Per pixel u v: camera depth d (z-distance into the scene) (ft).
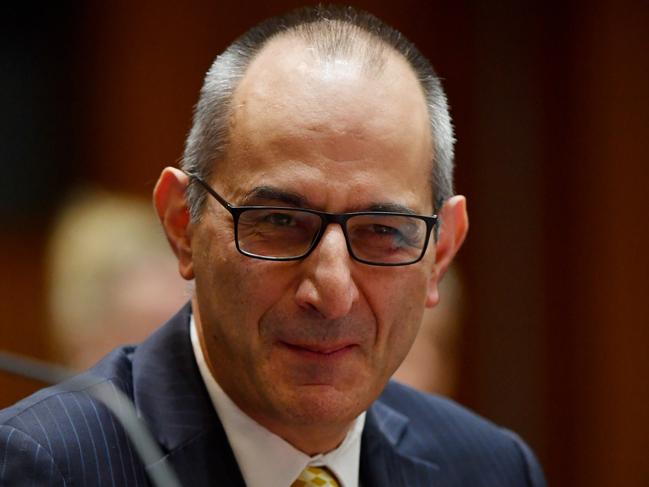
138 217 22.29
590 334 32.63
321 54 12.53
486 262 32.94
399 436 15.38
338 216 12.07
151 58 29.73
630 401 32.37
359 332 12.37
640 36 31.96
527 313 32.91
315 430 13.32
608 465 32.50
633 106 32.07
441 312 22.54
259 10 30.30
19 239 28.53
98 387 13.20
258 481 13.37
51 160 28.68
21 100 28.35
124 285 21.36
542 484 16.26
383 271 12.38
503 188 32.86
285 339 12.25
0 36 28.09
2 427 12.29
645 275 32.12
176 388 13.60
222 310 12.59
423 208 12.84
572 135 32.60
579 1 32.42
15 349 28.76
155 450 12.75
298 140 12.09
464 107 32.78
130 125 29.55
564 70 32.60
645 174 32.04
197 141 13.06
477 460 15.84
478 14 32.63
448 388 22.48
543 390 33.04
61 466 12.22
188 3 29.91
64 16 28.76
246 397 12.95
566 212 32.73
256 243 12.25
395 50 13.16
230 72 12.93
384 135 12.26
